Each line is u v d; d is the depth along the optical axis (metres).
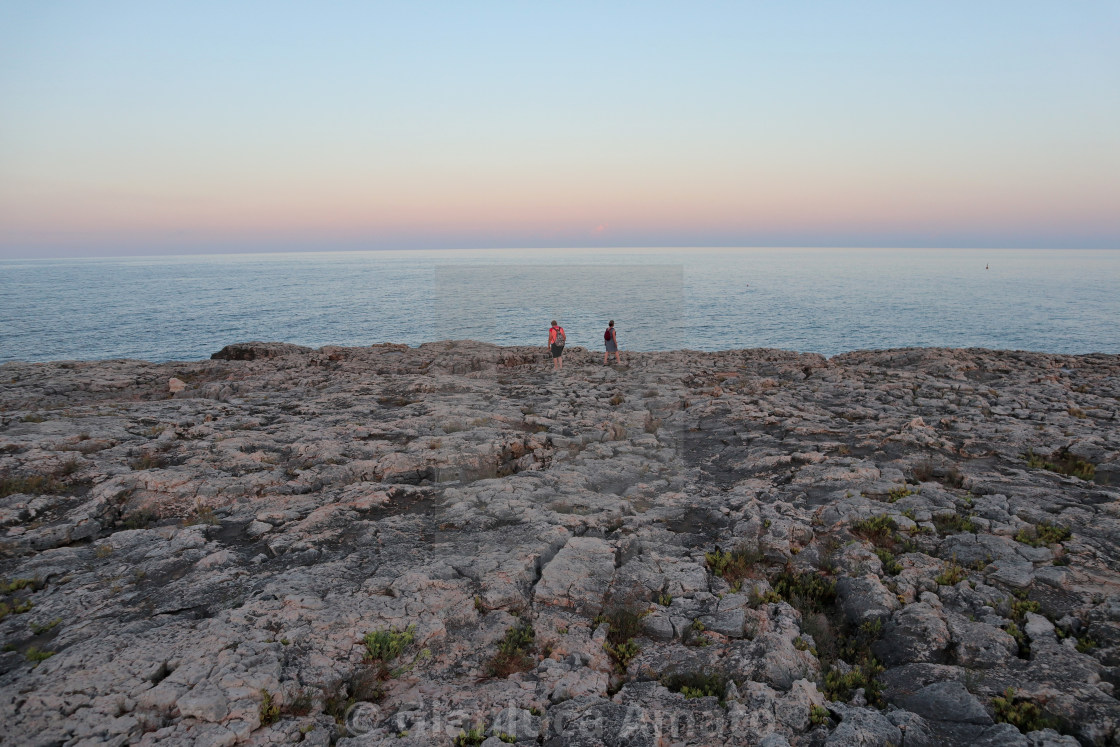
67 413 14.44
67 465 10.40
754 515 8.63
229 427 13.62
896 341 85.50
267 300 166.75
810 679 5.44
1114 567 7.20
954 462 11.12
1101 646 5.77
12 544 7.75
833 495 9.53
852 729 4.61
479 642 5.70
